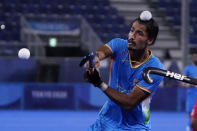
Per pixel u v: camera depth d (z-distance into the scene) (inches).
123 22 1940.2
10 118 1216.8
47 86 1405.0
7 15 1831.9
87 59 332.5
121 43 380.5
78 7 1941.4
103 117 398.6
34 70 1396.4
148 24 350.0
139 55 370.6
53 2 1923.0
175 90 1443.2
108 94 345.7
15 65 1386.6
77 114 1332.4
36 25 1605.6
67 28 1611.7
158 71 343.6
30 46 1523.1
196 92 964.6
